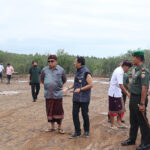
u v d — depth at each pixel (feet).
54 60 18.99
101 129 20.77
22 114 26.78
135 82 15.39
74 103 18.37
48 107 19.43
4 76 85.25
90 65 114.42
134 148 16.22
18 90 50.60
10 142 17.62
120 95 20.34
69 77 97.81
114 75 20.04
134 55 15.48
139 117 15.51
